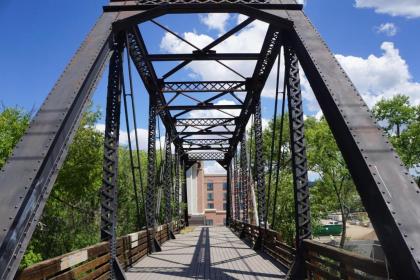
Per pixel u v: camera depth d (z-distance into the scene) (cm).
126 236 991
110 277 792
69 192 1802
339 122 530
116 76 873
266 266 1002
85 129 1825
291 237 2667
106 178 836
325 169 2958
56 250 1758
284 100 940
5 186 449
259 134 1520
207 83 1544
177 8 827
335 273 599
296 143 810
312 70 642
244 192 2127
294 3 807
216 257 1209
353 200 3416
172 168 2706
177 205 2848
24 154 493
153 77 1405
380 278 420
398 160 455
